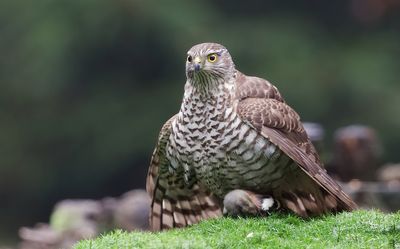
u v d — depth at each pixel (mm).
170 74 25094
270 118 8711
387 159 23828
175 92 24797
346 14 26641
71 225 12680
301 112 23938
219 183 8977
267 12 26078
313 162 8672
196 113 8805
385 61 24766
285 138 8703
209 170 8898
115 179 25109
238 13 25844
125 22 24188
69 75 24812
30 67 24656
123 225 12438
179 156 9000
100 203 13141
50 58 24453
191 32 24188
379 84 24109
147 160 24766
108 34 24234
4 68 24969
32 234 12758
